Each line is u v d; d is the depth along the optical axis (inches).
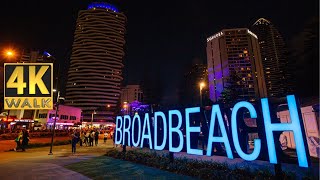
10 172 481.4
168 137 565.3
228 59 7573.8
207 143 461.1
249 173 408.5
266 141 364.8
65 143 1369.3
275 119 361.7
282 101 354.3
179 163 522.3
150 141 622.5
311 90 1216.2
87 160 672.4
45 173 474.0
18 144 956.0
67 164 594.2
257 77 7495.1
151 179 419.5
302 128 328.5
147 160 596.7
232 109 412.2
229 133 418.3
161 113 589.9
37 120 2704.2
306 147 322.7
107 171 498.0
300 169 465.1
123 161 653.3
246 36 7819.9
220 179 394.9
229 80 3617.1
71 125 3563.0
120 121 810.2
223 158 679.1
